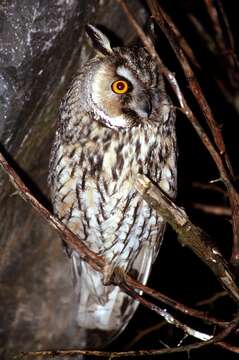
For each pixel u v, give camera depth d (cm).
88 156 624
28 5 567
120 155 622
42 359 824
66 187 638
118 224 655
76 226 673
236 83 849
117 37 726
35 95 627
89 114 622
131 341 855
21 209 746
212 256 491
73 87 635
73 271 741
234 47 798
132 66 620
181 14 838
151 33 636
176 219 489
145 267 712
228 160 498
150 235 684
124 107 614
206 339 523
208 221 871
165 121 633
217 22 791
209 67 848
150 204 498
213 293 895
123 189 631
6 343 825
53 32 593
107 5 686
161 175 641
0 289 810
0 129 610
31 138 682
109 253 687
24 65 582
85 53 693
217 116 862
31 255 808
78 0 609
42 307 832
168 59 770
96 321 773
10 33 570
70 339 830
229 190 483
